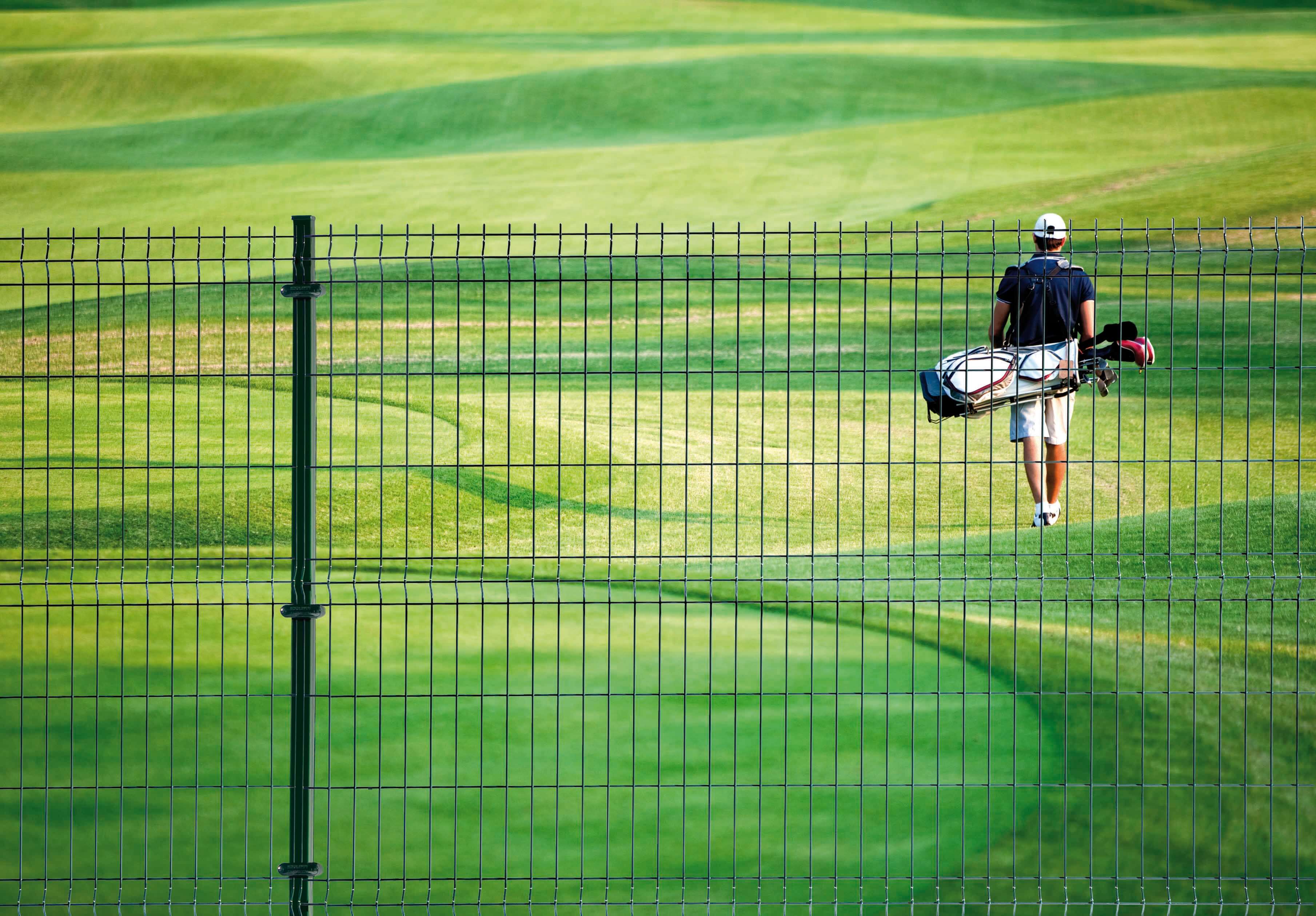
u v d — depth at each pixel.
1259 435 63.09
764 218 113.19
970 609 42.72
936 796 19.09
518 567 49.84
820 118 146.88
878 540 51.81
